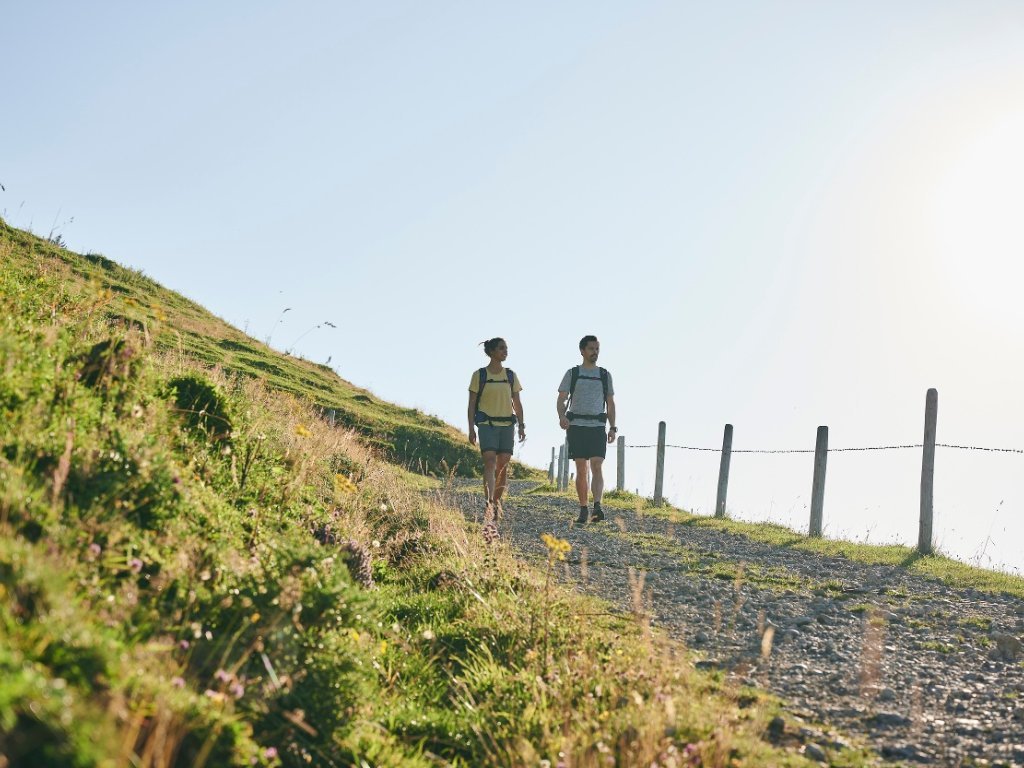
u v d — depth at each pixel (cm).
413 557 877
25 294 833
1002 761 446
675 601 799
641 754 401
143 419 627
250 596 472
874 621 745
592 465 1344
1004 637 665
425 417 3647
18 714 279
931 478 1205
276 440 973
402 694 530
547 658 545
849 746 456
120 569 441
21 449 460
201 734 348
